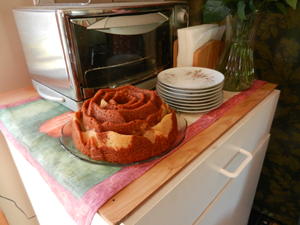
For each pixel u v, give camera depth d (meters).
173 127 0.45
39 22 0.53
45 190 0.54
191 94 0.55
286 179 0.99
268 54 0.85
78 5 0.58
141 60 0.68
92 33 0.52
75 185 0.36
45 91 0.67
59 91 0.61
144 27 0.63
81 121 0.44
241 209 0.86
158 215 0.36
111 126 0.39
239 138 0.58
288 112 0.88
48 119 0.57
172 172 0.39
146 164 0.41
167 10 0.70
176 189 0.38
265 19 0.81
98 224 0.33
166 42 0.75
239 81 0.71
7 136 0.55
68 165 0.41
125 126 0.39
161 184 0.36
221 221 0.68
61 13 0.46
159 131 0.41
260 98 0.67
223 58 0.75
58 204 0.49
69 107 0.61
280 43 0.81
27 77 0.82
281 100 0.88
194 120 0.56
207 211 0.54
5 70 0.76
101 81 0.59
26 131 0.52
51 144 0.47
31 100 0.69
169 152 0.44
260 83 0.79
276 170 1.01
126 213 0.32
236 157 0.61
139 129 0.40
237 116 0.57
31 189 0.69
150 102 0.43
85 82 0.55
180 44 0.73
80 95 0.55
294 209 1.03
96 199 0.33
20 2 0.74
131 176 0.38
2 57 0.75
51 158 0.43
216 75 0.65
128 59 0.64
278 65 0.84
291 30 0.77
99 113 0.41
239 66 0.70
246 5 0.60
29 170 0.61
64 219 0.49
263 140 0.81
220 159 0.51
